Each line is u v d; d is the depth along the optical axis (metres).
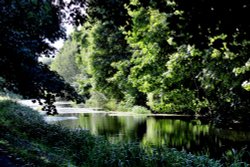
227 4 3.36
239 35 3.62
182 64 16.58
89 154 10.63
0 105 18.81
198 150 14.02
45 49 12.37
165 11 4.19
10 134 10.77
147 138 17.11
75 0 6.77
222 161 12.09
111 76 41.09
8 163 7.10
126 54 39.88
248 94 16.00
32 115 18.72
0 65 10.94
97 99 47.06
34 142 11.09
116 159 9.91
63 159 9.20
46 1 8.12
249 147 13.99
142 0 5.18
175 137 17.25
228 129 18.67
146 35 17.84
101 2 6.01
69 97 12.45
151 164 9.69
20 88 11.55
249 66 11.34
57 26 11.67
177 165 9.50
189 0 3.52
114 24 6.05
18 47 10.62
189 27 3.66
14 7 9.78
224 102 18.38
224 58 13.61
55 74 12.45
